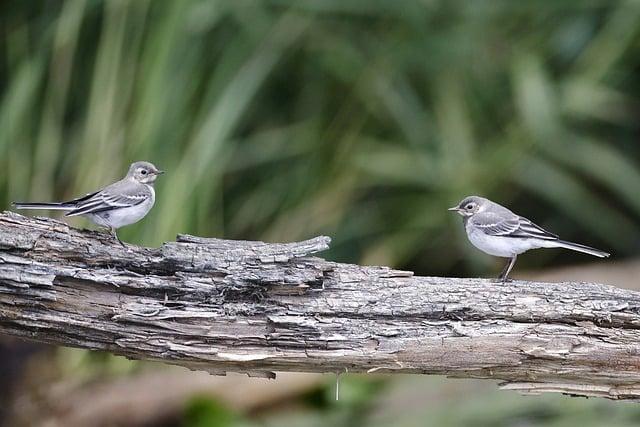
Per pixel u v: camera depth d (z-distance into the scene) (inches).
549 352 300.5
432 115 607.8
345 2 593.0
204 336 297.3
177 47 571.8
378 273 310.8
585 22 617.3
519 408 474.0
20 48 613.3
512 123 621.3
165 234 554.3
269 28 598.9
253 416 523.5
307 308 302.4
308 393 525.0
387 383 517.7
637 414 459.2
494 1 602.5
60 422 529.3
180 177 560.1
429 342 301.1
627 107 644.7
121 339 297.1
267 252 304.5
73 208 364.5
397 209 623.2
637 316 303.9
